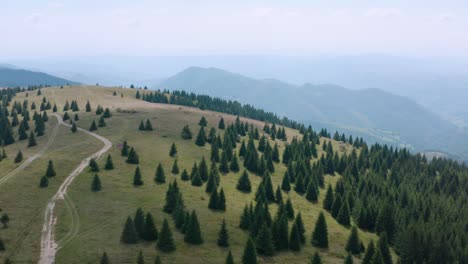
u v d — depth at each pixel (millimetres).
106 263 64750
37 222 80812
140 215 79688
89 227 80812
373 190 138750
